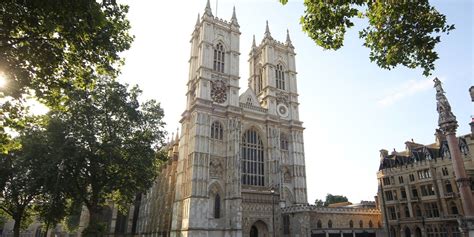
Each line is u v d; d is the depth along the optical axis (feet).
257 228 221.87
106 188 153.38
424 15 57.21
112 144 144.15
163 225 262.26
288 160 261.85
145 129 166.40
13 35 61.62
